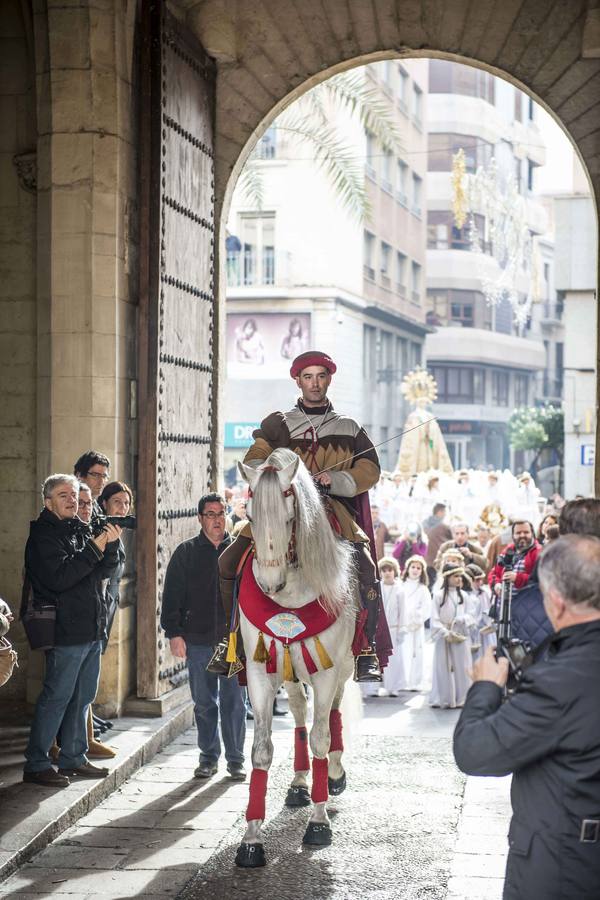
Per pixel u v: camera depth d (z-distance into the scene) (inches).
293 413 247.3
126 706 327.3
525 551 358.3
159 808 256.1
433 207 2089.1
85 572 252.5
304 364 245.9
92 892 204.2
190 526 368.8
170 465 348.2
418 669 429.7
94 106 321.7
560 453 1827.0
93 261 321.7
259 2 404.5
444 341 2096.5
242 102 406.3
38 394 331.3
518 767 124.2
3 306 347.9
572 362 1076.5
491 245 2145.7
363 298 1416.1
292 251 1296.8
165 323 342.3
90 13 318.3
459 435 2114.9
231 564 239.9
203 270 386.6
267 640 221.1
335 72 411.8
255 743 223.9
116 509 273.3
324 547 215.9
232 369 1302.9
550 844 122.3
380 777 285.3
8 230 346.9
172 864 219.6
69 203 322.7
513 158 2180.1
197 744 299.3
